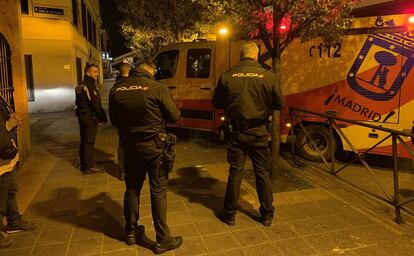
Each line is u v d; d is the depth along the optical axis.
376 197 4.98
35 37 14.84
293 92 6.82
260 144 3.99
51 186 5.53
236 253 3.56
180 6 12.98
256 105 3.91
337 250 3.61
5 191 3.53
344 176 6.04
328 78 6.47
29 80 15.05
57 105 15.61
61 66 15.48
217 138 8.88
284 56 6.81
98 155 7.34
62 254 3.56
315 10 4.73
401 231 4.01
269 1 4.70
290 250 3.61
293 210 4.54
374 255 3.53
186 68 8.23
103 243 3.77
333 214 4.43
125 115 3.42
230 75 3.98
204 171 6.19
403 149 5.97
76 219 4.35
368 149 5.86
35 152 7.78
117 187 5.46
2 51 5.93
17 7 6.76
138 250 3.63
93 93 5.89
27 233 3.98
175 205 4.71
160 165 3.51
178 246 3.67
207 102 7.92
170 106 3.46
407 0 8.37
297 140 6.97
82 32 20.09
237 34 7.21
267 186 4.09
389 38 5.89
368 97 6.16
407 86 5.83
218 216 4.38
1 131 3.10
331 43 5.83
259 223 4.19
